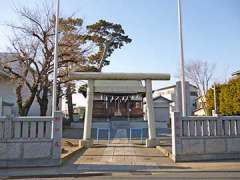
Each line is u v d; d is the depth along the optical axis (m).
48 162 13.13
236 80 36.44
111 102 43.44
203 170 11.91
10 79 22.94
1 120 13.18
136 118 43.31
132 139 25.27
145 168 12.41
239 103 35.00
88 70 27.25
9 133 13.13
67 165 13.26
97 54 37.06
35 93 21.52
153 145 19.31
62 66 23.41
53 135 13.32
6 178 10.97
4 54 23.38
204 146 14.29
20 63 22.05
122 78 19.72
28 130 13.28
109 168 12.45
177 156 13.95
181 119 14.25
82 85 31.02
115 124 36.31
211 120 14.58
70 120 40.94
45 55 21.81
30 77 24.88
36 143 13.22
